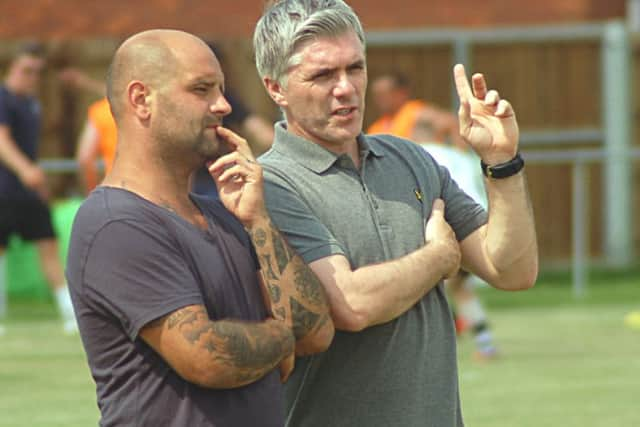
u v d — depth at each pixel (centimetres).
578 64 5269
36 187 3703
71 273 1219
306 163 1387
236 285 1257
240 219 1286
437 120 3903
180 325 1184
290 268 1288
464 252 1462
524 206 1408
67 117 5172
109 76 1261
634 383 2941
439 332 1403
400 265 1345
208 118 1248
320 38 1352
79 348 3488
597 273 5053
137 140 1246
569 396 2802
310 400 1380
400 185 1415
